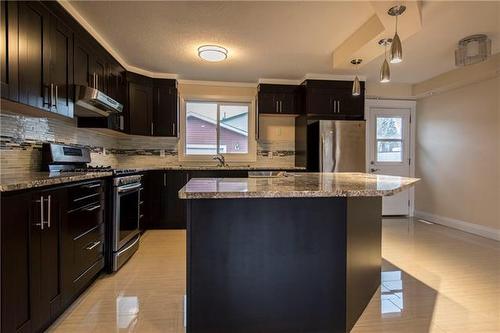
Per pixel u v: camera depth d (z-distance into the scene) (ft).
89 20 9.27
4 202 4.69
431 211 16.47
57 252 6.20
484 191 13.29
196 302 5.47
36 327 5.48
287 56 12.41
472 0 8.09
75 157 9.98
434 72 14.74
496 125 12.78
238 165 16.75
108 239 8.98
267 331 5.60
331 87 15.24
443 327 6.17
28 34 6.64
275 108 15.92
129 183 10.11
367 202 7.01
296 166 16.90
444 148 15.56
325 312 5.71
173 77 14.94
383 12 7.53
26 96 6.57
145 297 7.43
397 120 17.52
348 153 14.55
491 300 7.31
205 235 5.46
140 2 8.24
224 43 11.05
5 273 4.70
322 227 5.66
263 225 5.55
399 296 7.52
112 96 11.89
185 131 16.62
